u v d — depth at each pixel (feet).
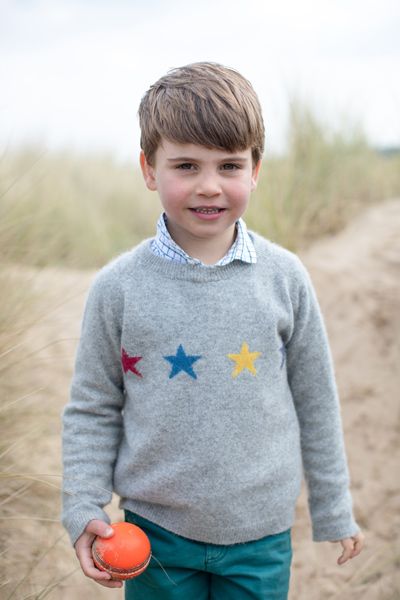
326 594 6.94
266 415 4.63
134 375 4.64
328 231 13.32
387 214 13.99
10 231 8.96
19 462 7.18
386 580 6.96
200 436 4.50
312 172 13.78
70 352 9.55
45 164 17.28
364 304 10.68
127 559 4.34
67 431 4.88
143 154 4.78
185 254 4.52
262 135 4.58
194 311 4.50
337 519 5.10
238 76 4.55
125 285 4.60
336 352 10.07
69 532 4.68
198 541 4.70
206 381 4.48
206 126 4.18
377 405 9.23
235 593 4.79
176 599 4.82
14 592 5.68
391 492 8.08
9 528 6.59
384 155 16.26
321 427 5.09
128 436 4.78
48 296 9.78
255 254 4.67
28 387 8.23
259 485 4.63
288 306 4.74
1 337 7.19
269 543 4.81
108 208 19.42
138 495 4.74
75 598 6.23
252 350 4.54
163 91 4.44
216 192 4.31
